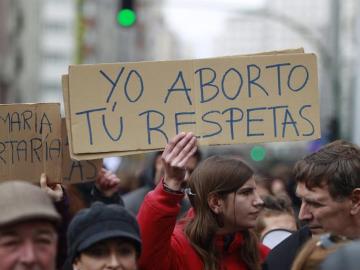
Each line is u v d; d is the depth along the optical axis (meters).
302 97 8.16
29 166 8.57
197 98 8.12
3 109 8.54
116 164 24.67
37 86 142.62
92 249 6.44
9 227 5.15
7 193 5.21
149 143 8.07
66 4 185.62
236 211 8.14
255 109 8.14
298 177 7.62
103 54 177.62
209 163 8.26
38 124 8.57
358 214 7.47
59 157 8.59
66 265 7.45
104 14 176.62
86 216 6.53
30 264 5.16
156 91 8.10
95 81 8.05
